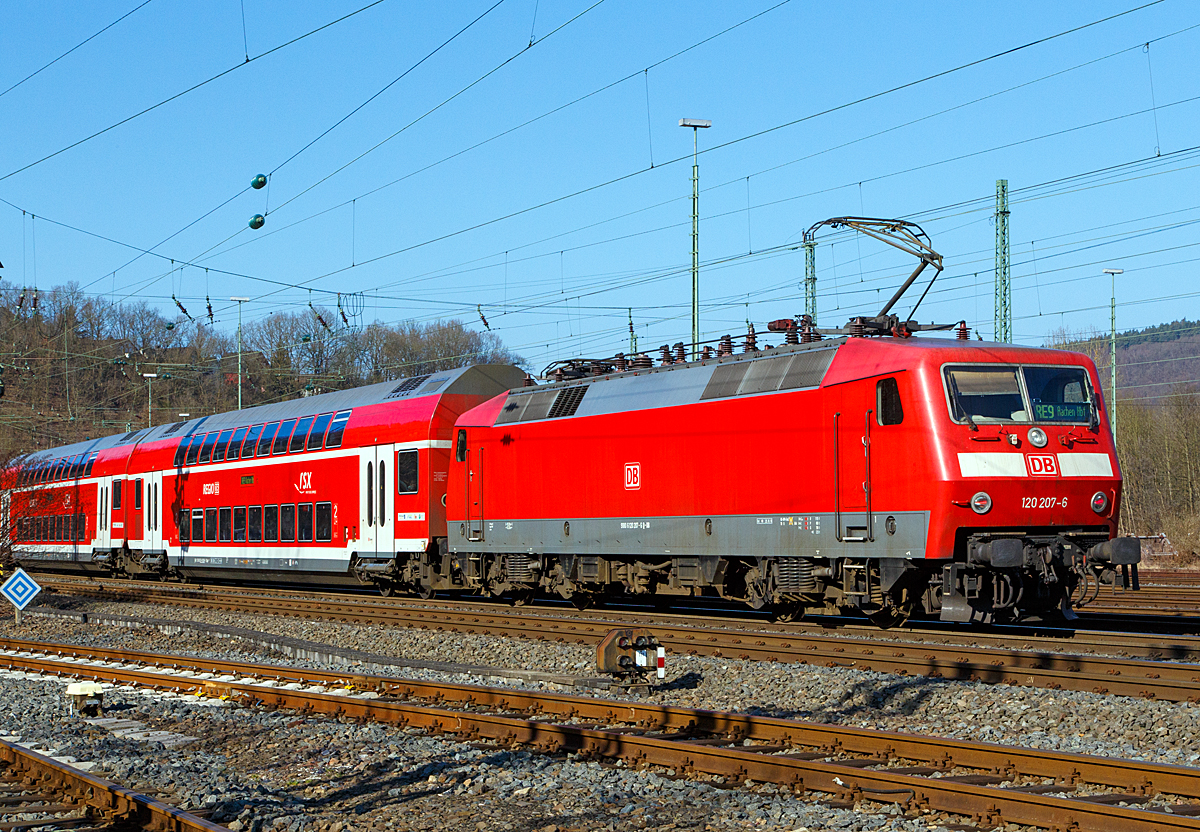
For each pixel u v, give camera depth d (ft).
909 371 51.72
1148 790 26.25
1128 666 42.27
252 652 60.54
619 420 68.80
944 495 49.93
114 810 27.45
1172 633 56.80
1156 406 174.60
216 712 41.86
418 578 85.20
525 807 27.89
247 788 29.53
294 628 69.62
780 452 58.29
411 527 84.12
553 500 73.15
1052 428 52.19
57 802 28.78
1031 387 52.60
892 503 52.19
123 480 123.95
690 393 64.49
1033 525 51.55
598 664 44.75
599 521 69.77
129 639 67.62
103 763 32.32
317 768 32.40
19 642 64.64
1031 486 50.93
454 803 28.43
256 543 101.35
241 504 103.60
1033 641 50.98
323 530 93.30
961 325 58.03
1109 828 23.44
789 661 48.42
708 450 62.69
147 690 48.55
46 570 153.58
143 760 32.73
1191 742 31.99
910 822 25.14
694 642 52.54
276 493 99.04
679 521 64.34
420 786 29.94
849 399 54.60
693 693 43.52
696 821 26.07
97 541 128.67
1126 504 167.32
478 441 79.77
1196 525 128.16
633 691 43.80
